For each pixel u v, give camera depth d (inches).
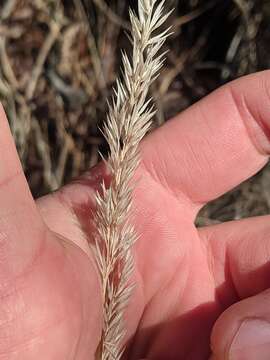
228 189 3.0
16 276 2.0
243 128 2.9
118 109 2.3
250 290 2.9
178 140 2.9
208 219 5.6
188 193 3.0
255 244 2.9
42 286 2.1
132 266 2.4
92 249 2.6
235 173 3.0
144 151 2.9
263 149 3.0
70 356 2.2
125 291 2.4
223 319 2.5
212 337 2.5
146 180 2.9
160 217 2.9
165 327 2.8
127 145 2.3
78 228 2.6
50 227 2.6
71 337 2.2
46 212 2.6
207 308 2.9
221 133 2.9
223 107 2.9
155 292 2.9
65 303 2.1
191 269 2.9
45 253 2.1
